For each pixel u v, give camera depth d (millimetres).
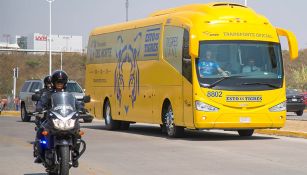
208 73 21531
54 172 13156
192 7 23516
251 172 14289
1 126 32219
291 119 34156
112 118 28703
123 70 27719
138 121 26203
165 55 23875
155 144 20938
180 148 19500
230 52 21875
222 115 21453
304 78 91312
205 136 24203
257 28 22312
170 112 23500
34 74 113438
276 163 15766
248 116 21625
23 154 18609
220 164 15680
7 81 108312
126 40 27609
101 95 30125
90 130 28625
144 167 15344
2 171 15023
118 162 16375
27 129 29703
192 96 21609
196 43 21219
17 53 125125
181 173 14258
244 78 21656
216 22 21969
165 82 23797
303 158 16750
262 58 22141
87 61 32000
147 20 25797
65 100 12688
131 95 26844
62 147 12250
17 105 53750
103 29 30391
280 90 22078
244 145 20281
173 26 23375
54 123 12273
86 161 16641
